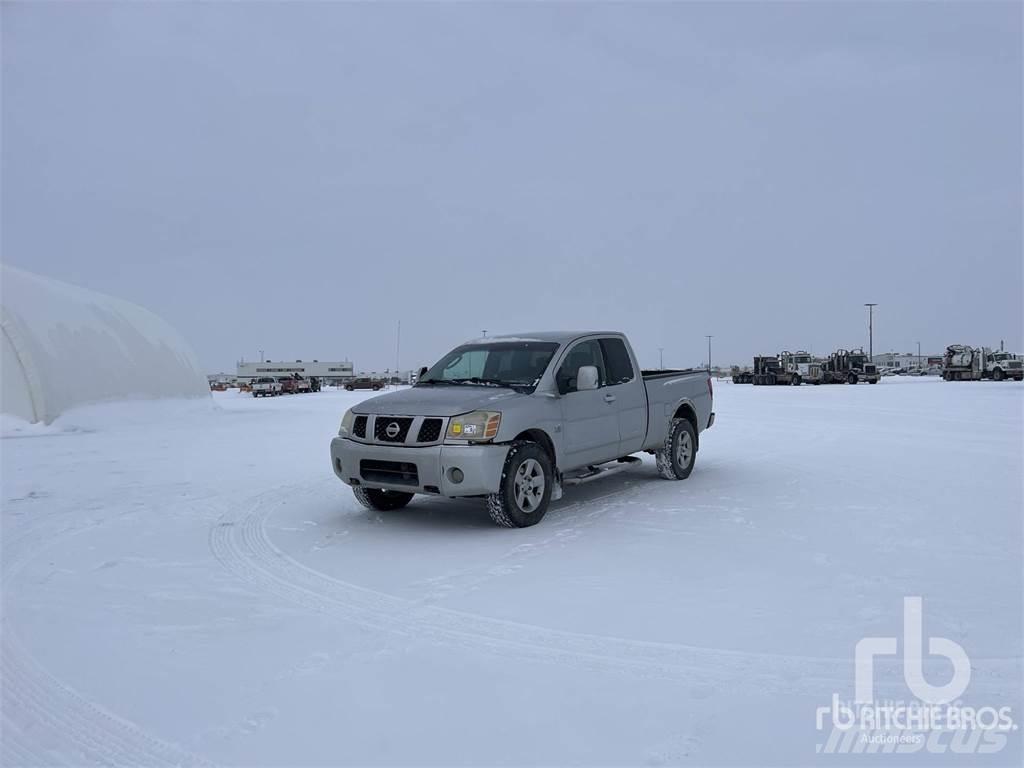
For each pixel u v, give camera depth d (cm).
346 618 461
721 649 401
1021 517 709
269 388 5825
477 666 384
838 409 2366
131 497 888
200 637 432
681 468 959
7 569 582
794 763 289
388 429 695
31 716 339
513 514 681
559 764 289
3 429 1770
